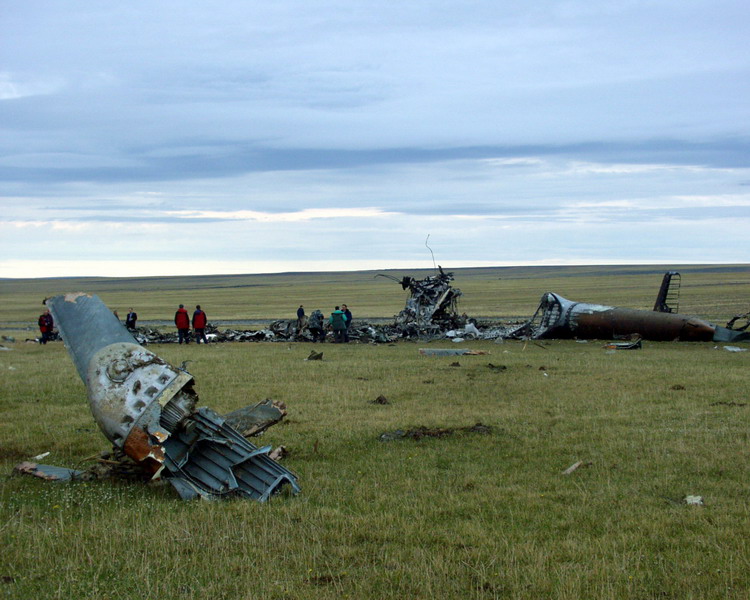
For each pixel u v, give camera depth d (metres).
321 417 14.59
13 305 115.50
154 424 9.53
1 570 6.83
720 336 33.34
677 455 11.23
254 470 9.78
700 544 7.50
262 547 7.38
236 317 71.25
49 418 14.54
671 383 18.62
